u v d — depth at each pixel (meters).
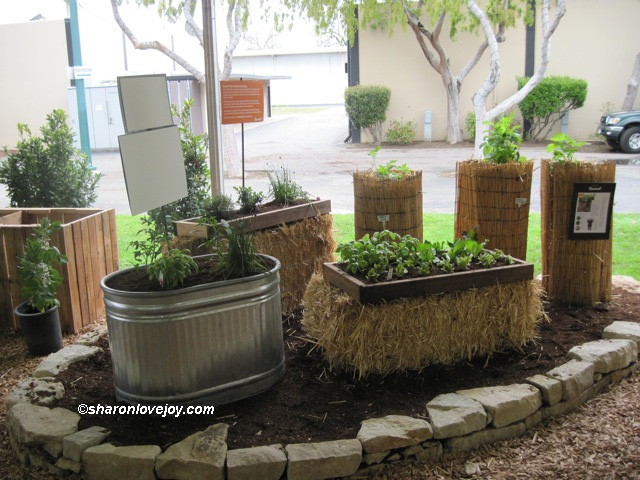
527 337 3.56
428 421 2.82
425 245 3.53
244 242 3.23
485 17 11.57
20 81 18.20
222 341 3.02
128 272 3.35
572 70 16.36
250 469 2.54
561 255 4.33
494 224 4.31
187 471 2.55
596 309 4.27
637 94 16.14
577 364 3.29
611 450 2.81
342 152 16.03
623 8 15.73
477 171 4.30
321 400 3.10
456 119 16.50
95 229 4.74
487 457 2.80
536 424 3.03
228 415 2.98
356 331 3.16
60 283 4.13
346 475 2.62
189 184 5.68
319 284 3.49
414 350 3.27
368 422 2.81
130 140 3.12
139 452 2.62
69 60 17.81
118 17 11.23
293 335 4.03
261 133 22.08
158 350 2.89
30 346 4.11
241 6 11.35
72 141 6.30
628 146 13.91
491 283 3.37
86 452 2.63
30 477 2.77
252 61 35.16
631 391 3.36
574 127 16.72
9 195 6.14
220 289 2.96
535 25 16.12
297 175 12.34
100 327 4.18
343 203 9.34
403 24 14.76
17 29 17.80
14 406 3.02
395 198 4.35
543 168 4.42
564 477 2.63
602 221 4.21
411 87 17.19
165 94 3.39
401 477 2.67
